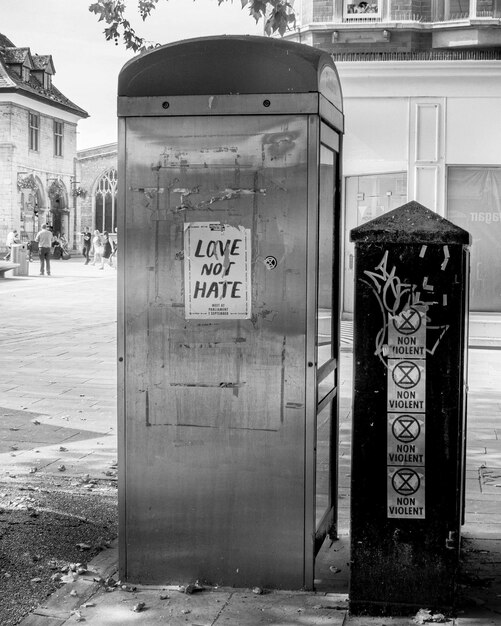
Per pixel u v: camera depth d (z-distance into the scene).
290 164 4.32
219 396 4.42
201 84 4.35
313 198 4.31
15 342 14.27
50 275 34.22
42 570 4.79
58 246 52.62
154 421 4.48
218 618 4.14
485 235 14.66
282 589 4.45
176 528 4.50
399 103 14.71
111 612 4.22
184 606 4.27
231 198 4.38
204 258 4.41
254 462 4.41
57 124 59.91
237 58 4.32
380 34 15.29
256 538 4.45
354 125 14.88
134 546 4.54
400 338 4.10
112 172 64.44
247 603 4.30
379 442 4.14
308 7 15.79
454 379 4.09
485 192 14.64
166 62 4.38
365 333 4.12
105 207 64.88
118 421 4.52
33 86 57.03
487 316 14.53
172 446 4.47
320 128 4.38
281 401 4.38
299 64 4.28
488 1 14.81
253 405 4.40
